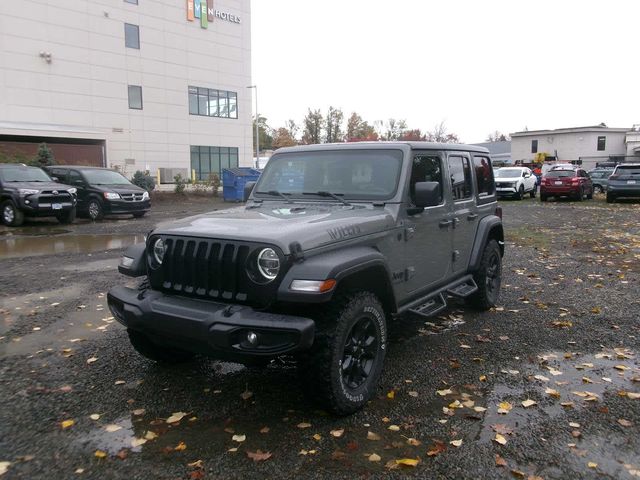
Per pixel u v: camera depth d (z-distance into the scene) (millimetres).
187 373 4551
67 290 7559
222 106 42969
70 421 3686
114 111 36031
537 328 5715
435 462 3176
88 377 4469
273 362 4730
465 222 5645
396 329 5715
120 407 3916
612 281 7883
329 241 3656
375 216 4184
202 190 33656
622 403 3947
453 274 5480
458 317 6137
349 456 3240
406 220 4461
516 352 5008
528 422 3662
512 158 67625
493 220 6199
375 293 4203
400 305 4516
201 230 3730
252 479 3010
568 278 8125
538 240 12078
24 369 4652
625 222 15562
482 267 6059
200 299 3699
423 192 4270
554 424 3631
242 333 3348
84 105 34469
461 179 5656
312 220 3883
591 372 4531
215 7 41406
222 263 3547
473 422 3670
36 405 3951
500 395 4094
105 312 6438
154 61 38000
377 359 4004
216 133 42688
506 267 9039
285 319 3277
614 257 9852
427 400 4008
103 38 35000
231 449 3322
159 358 4594
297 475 3047
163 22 38250
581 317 6094
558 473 3057
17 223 15711
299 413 3805
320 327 3541
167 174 39375
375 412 3818
